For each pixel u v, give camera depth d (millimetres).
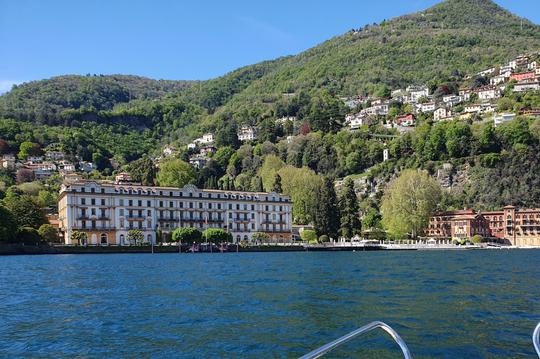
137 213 195250
